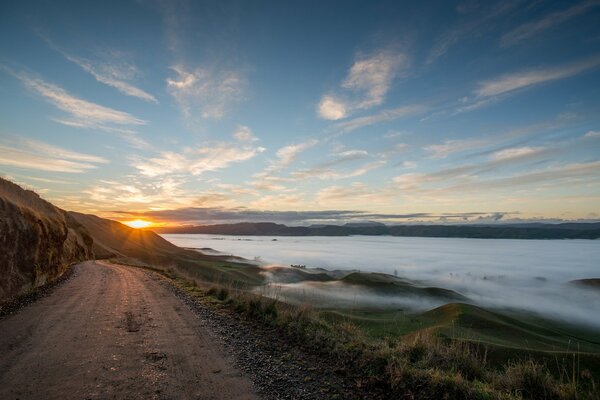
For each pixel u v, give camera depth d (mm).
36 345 8273
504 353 28484
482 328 58938
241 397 5699
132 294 17766
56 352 7797
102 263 44344
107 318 11648
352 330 9133
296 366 7102
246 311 12445
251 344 8641
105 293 17844
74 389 5859
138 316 12125
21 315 11578
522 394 5613
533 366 5965
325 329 9375
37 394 5633
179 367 7023
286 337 9188
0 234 15234
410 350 7141
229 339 9109
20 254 16906
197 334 9633
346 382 6305
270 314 11477
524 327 70500
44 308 13031
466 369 6488
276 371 6828
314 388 6066
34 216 19906
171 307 14062
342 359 7324
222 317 11984
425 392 5625
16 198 22375
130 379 6355
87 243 58031
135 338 9164
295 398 5695
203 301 15680
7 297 14336
